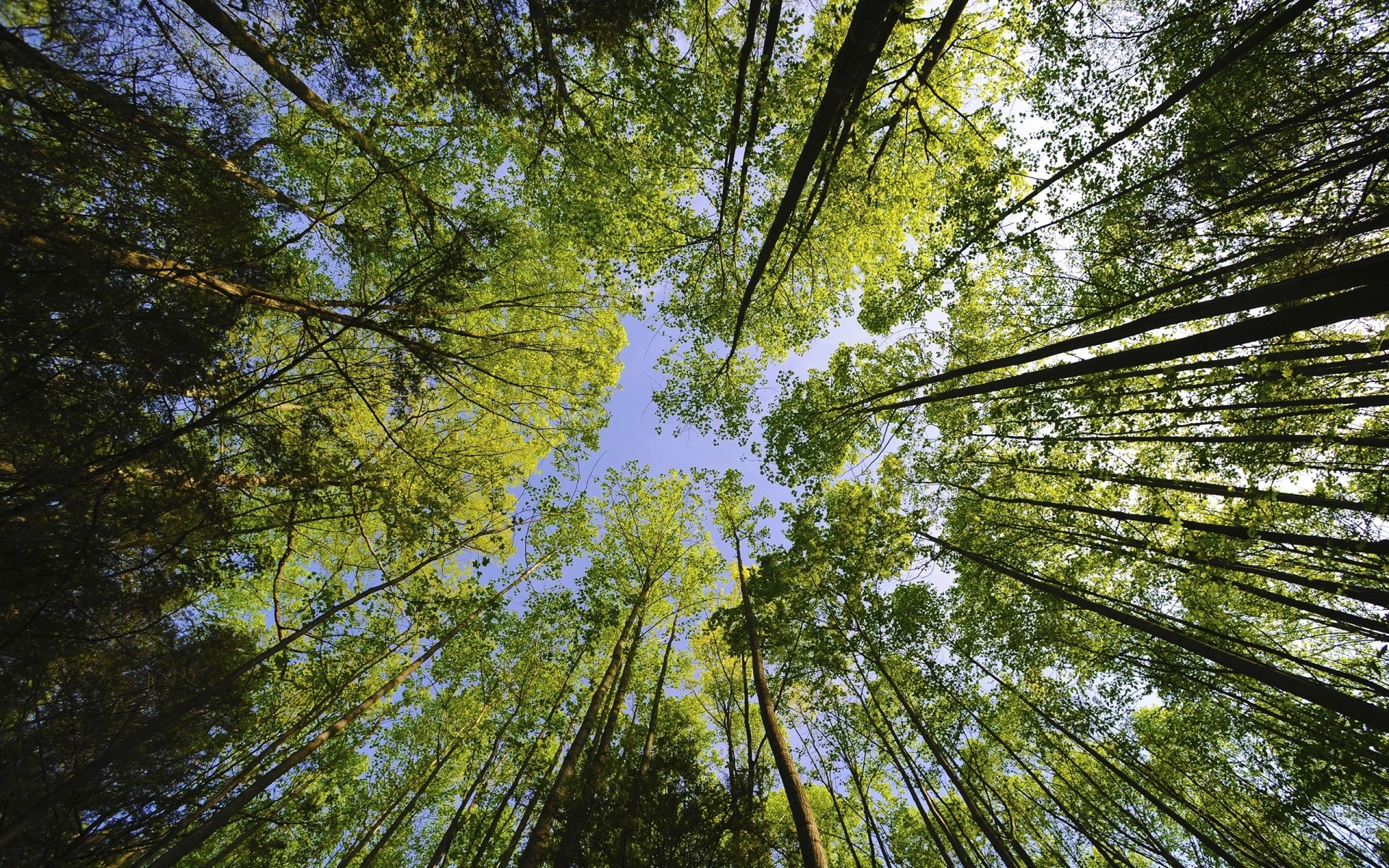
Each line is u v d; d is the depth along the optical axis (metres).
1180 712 9.72
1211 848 7.64
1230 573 8.59
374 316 7.41
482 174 9.78
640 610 14.08
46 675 4.43
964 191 9.04
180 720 5.75
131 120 3.58
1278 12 5.89
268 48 5.28
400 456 8.62
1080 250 9.38
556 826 8.66
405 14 5.90
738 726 13.51
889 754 10.51
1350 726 6.43
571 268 11.54
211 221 4.45
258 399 5.86
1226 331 5.18
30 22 3.02
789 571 10.45
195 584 5.70
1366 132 6.00
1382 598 5.83
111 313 3.79
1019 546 11.21
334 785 10.48
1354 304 4.23
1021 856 8.77
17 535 3.91
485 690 12.09
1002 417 9.95
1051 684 10.66
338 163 7.74
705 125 9.20
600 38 6.68
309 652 8.06
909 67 8.74
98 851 4.98
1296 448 7.56
